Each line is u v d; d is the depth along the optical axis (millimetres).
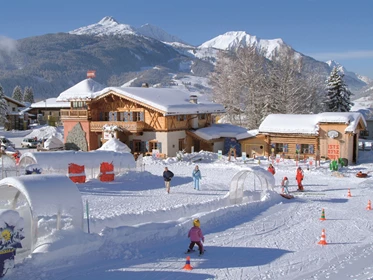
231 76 71500
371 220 20141
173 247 14984
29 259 12234
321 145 43062
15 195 15117
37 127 93812
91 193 26656
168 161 43469
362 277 12859
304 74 77375
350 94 72250
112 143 42000
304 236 17188
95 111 52562
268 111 67812
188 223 17188
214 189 28984
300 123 44688
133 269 12672
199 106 53094
